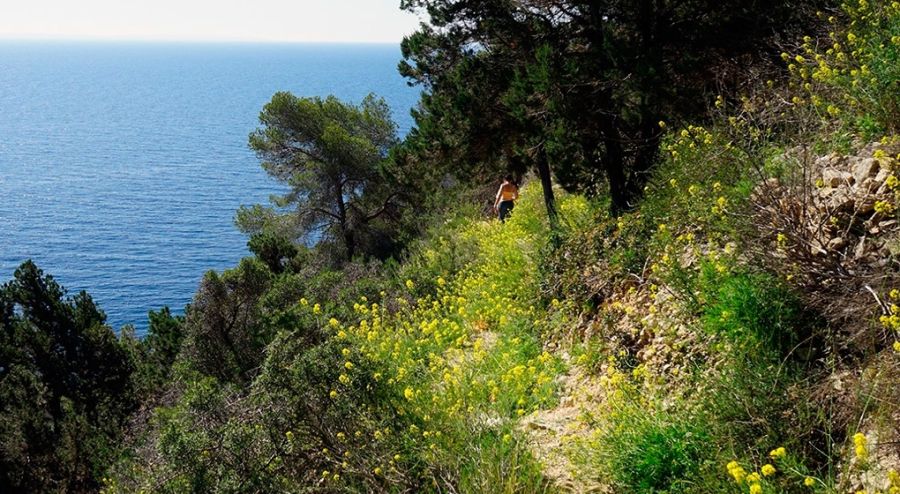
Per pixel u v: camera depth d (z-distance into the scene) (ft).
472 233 55.11
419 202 105.09
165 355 91.15
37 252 469.98
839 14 30.32
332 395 21.18
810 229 17.13
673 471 14.71
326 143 109.40
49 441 79.92
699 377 16.47
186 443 21.53
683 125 31.63
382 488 18.28
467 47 49.32
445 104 48.80
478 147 47.91
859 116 20.20
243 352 65.92
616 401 17.70
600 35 38.88
